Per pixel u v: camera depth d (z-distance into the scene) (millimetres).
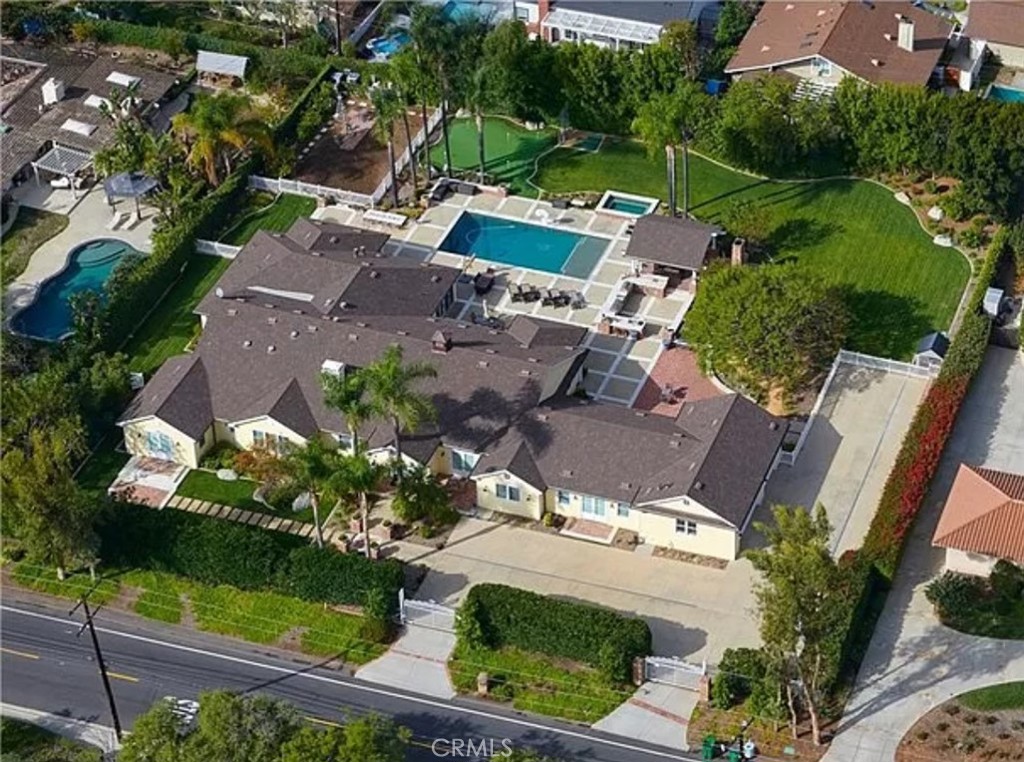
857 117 152375
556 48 160375
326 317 134000
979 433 128500
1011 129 145125
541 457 122625
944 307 140375
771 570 100125
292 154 159750
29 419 126938
